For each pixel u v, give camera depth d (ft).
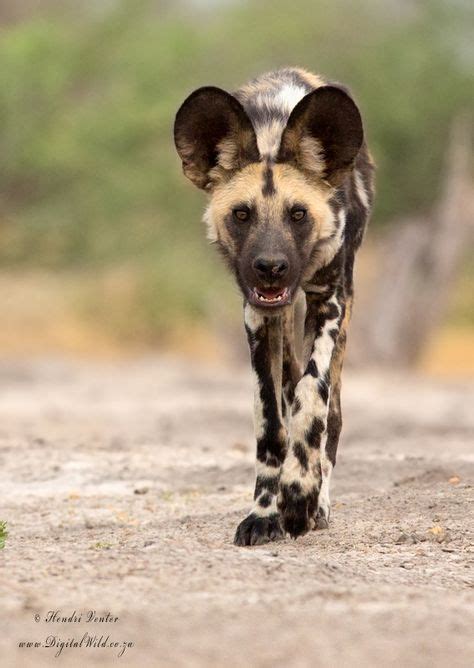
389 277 139.54
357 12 172.35
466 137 164.25
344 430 67.51
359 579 30.76
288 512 35.40
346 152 38.19
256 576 30.42
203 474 49.65
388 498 41.83
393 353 136.36
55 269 175.73
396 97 166.61
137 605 27.45
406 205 168.45
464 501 40.37
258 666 23.53
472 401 89.30
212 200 39.45
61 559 32.24
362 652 24.32
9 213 172.86
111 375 112.98
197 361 148.66
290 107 39.93
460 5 171.01
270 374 37.81
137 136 165.07
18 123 167.12
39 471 50.39
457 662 23.89
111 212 164.45
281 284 37.04
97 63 171.83
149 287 161.79
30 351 150.51
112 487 46.93
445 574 31.89
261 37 169.48
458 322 172.55
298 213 38.01
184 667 23.45
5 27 196.85
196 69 169.78
